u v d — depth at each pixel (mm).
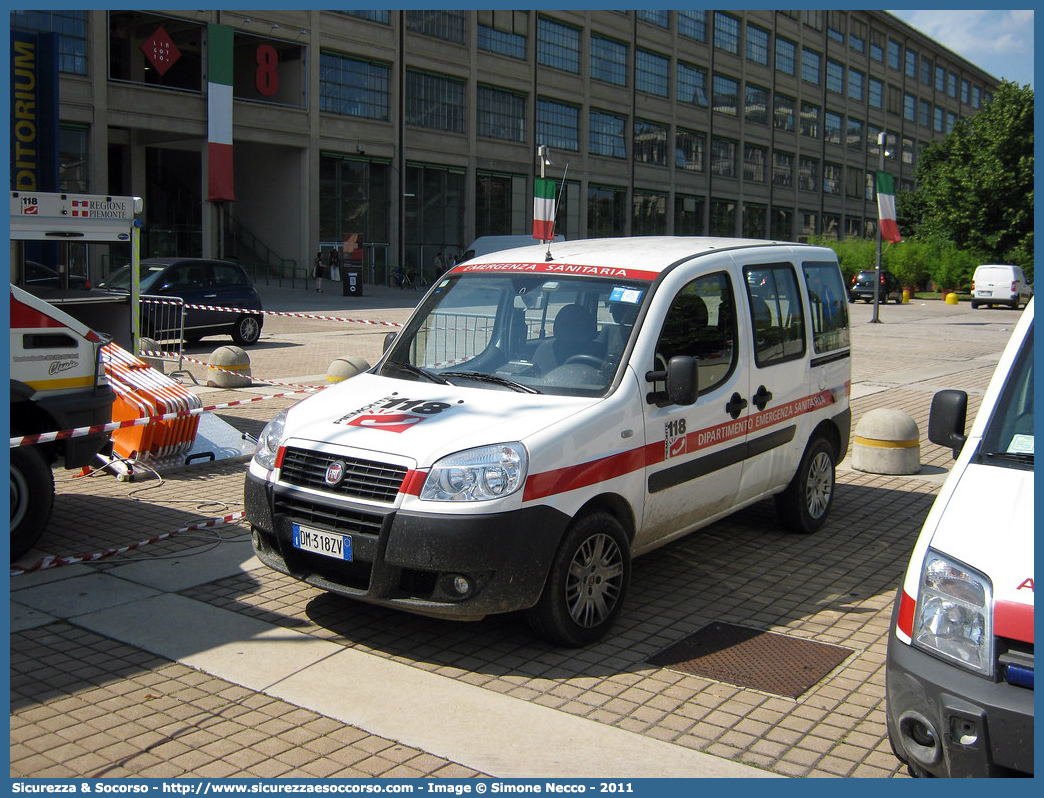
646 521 5520
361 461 4934
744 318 6328
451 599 4695
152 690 4555
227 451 9484
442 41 48156
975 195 55062
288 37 41938
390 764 3926
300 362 16938
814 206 76188
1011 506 3531
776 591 6031
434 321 6176
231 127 39781
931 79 91062
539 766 3918
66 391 6688
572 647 5070
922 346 23734
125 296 10242
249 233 46281
